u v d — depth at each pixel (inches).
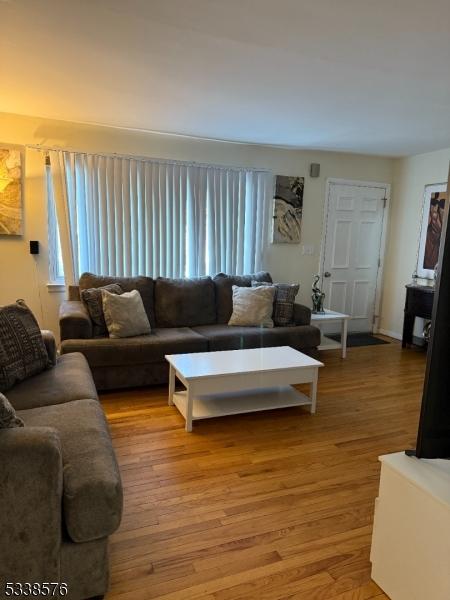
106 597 60.5
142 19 78.7
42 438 53.0
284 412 127.2
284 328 162.1
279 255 203.8
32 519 53.1
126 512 79.0
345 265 219.3
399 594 60.3
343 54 92.7
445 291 55.3
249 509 81.2
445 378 58.2
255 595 61.7
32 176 156.9
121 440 106.4
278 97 123.0
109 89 119.0
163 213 175.8
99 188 164.6
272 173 195.6
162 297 164.2
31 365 95.0
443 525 53.3
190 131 166.7
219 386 112.3
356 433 114.7
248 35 84.6
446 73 102.2
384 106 129.6
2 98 128.8
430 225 199.9
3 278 159.9
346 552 70.9
